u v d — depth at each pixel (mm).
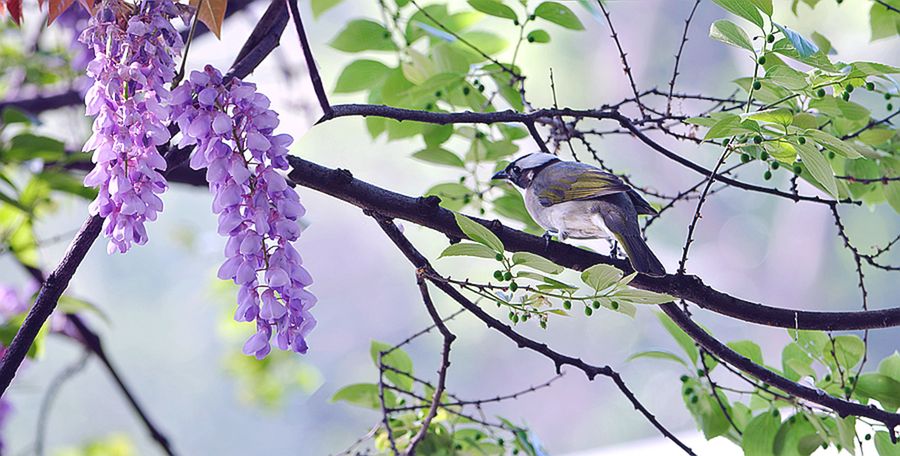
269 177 4582
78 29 10797
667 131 6723
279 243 4617
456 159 8492
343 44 8820
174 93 4578
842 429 6973
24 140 9180
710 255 30375
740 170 28031
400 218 6207
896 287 27938
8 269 24656
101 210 4578
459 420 8211
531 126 7238
